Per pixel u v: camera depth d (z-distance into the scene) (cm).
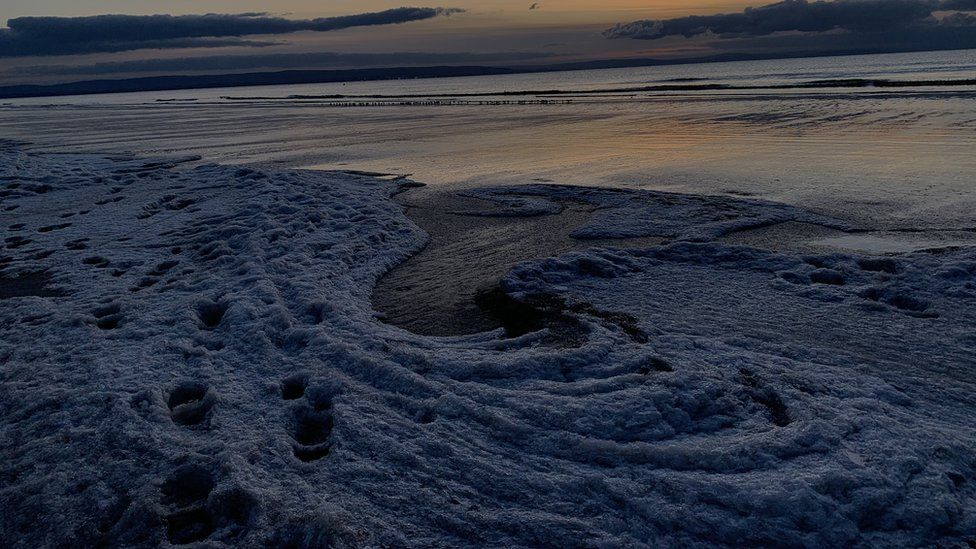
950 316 562
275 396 468
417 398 454
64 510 353
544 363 494
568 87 8325
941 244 780
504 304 642
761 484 341
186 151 2250
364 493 352
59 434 422
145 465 386
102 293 723
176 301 674
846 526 315
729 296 635
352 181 1409
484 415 423
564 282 692
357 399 452
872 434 385
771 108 2892
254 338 562
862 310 584
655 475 357
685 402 430
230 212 1088
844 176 1233
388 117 3659
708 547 310
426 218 1063
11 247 964
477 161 1709
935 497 330
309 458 397
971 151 1404
